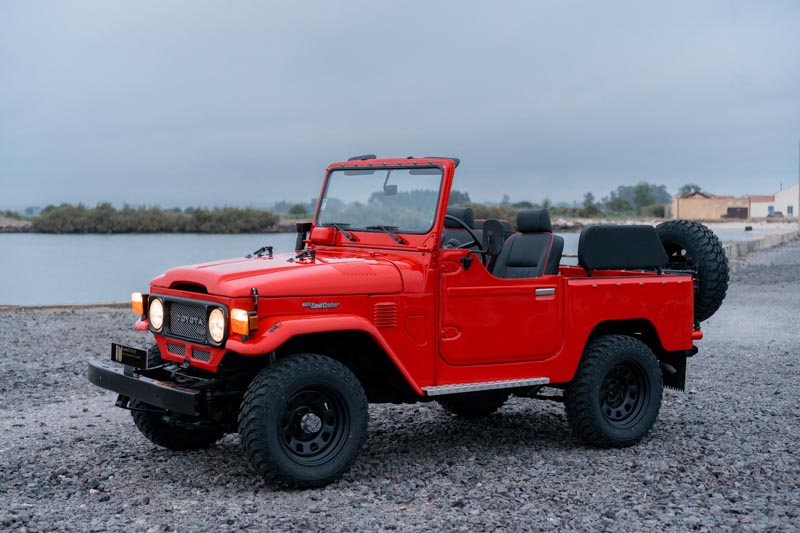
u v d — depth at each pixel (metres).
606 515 4.85
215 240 45.84
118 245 41.22
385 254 6.00
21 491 5.26
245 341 5.01
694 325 7.25
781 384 8.98
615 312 6.47
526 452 6.27
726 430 6.94
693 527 4.66
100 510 4.89
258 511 4.86
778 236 47.44
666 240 7.47
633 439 6.38
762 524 4.71
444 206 5.80
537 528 4.64
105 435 6.74
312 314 5.27
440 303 5.74
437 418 7.43
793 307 16.44
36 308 15.48
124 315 14.69
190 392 5.02
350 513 4.83
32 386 8.74
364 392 5.39
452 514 4.84
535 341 6.11
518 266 6.92
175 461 5.96
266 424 5.03
